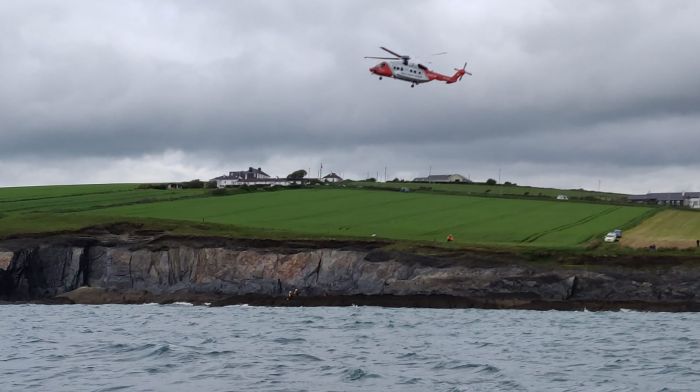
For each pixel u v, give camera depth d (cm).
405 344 4622
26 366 3694
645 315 7400
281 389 3136
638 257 8900
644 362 3944
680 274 8581
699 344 4722
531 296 8562
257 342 4612
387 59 9719
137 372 3503
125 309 7862
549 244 10156
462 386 3259
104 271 9662
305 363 3788
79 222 10494
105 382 3275
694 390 3209
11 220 10688
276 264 9356
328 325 5806
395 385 3259
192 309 7919
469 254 9112
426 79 9912
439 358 4012
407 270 8975
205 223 10662
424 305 8638
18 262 9425
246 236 9862
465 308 8450
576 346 4612
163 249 9656
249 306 8794
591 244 10169
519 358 4075
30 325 5766
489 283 8712
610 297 8500
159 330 5362
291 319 6406
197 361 3809
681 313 7912
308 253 9375
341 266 9219
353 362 3841
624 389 3238
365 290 9000
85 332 5216
